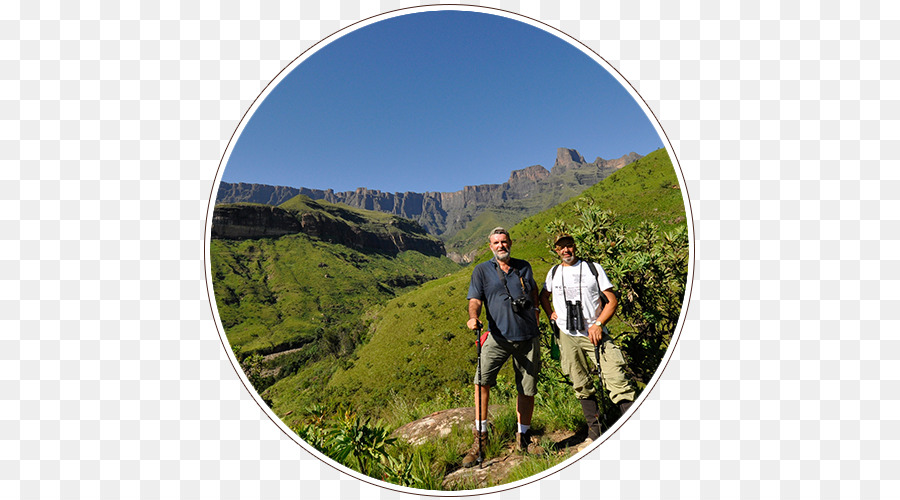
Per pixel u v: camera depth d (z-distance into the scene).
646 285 5.07
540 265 6.30
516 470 3.40
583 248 5.25
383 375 67.12
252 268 185.88
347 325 110.62
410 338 74.62
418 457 3.52
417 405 6.29
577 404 4.40
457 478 3.50
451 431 4.25
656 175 82.62
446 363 64.88
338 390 67.50
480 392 3.88
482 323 4.03
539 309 4.35
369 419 3.72
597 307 3.91
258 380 26.44
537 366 3.90
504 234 4.00
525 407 3.81
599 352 3.80
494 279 3.96
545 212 87.12
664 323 5.10
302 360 103.56
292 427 4.00
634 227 5.35
